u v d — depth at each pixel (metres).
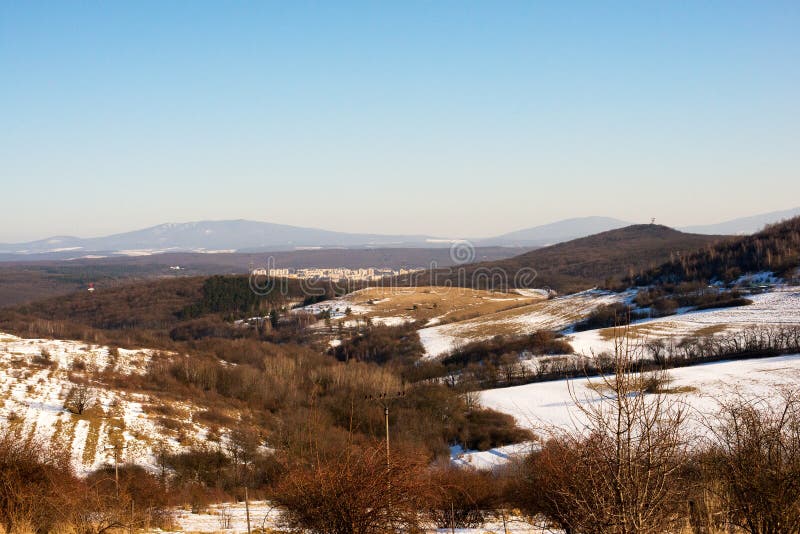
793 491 7.59
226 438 45.09
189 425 48.34
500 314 133.62
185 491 28.14
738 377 54.28
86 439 41.47
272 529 14.90
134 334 101.06
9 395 50.22
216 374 67.62
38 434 40.78
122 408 51.00
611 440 7.16
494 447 43.69
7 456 12.80
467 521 18.14
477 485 18.89
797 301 102.88
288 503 9.62
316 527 9.23
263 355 86.88
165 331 124.69
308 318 133.00
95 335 93.88
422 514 10.34
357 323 129.00
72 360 70.25
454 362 90.75
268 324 125.62
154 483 23.56
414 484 9.46
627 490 6.82
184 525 17.58
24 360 66.94
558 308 133.25
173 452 39.78
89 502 13.98
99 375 64.31
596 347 84.81
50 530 12.62
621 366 7.18
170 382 65.56
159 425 46.78
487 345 97.25
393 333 117.12
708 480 8.48
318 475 9.38
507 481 18.91
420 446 37.38
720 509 8.53
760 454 7.87
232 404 59.09
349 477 9.19
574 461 7.77
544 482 10.09
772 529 7.67
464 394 58.62
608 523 6.88
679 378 54.34
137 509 16.47
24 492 12.48
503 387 69.38
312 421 12.71
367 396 53.72
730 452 8.24
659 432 7.07
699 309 109.44
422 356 99.44
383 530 9.12
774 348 72.75
